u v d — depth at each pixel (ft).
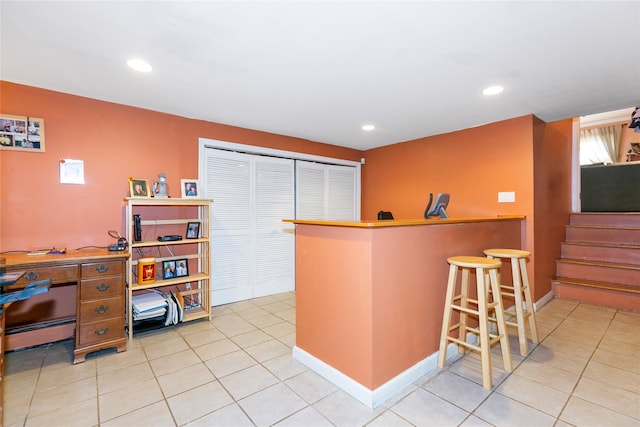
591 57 6.81
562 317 10.34
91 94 8.90
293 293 13.70
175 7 5.08
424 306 7.00
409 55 6.72
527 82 8.14
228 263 12.19
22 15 5.27
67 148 8.84
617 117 21.94
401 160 15.03
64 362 7.52
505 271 10.15
